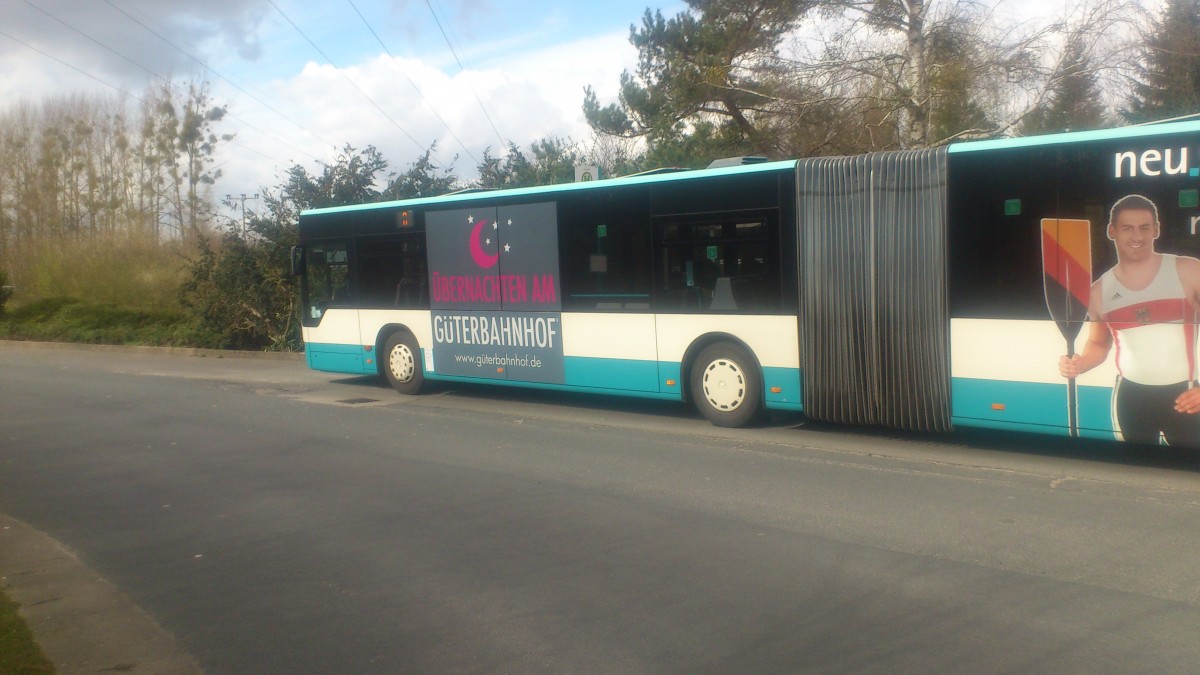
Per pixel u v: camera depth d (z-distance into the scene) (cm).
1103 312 822
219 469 944
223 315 2375
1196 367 780
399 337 1430
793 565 594
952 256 905
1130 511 701
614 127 2775
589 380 1198
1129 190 805
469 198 1309
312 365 1548
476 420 1193
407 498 800
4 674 450
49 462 1012
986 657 449
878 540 643
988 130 1939
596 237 1175
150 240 3222
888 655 454
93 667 476
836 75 2002
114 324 2888
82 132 4478
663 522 703
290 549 665
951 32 1911
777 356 1030
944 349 912
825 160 986
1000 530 659
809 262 998
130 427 1227
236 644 500
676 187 1097
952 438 998
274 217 2358
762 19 2225
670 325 1112
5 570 638
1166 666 434
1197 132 771
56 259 3347
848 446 966
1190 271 779
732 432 1058
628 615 517
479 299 1312
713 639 481
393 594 565
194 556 658
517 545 655
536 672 449
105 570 634
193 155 4625
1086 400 835
